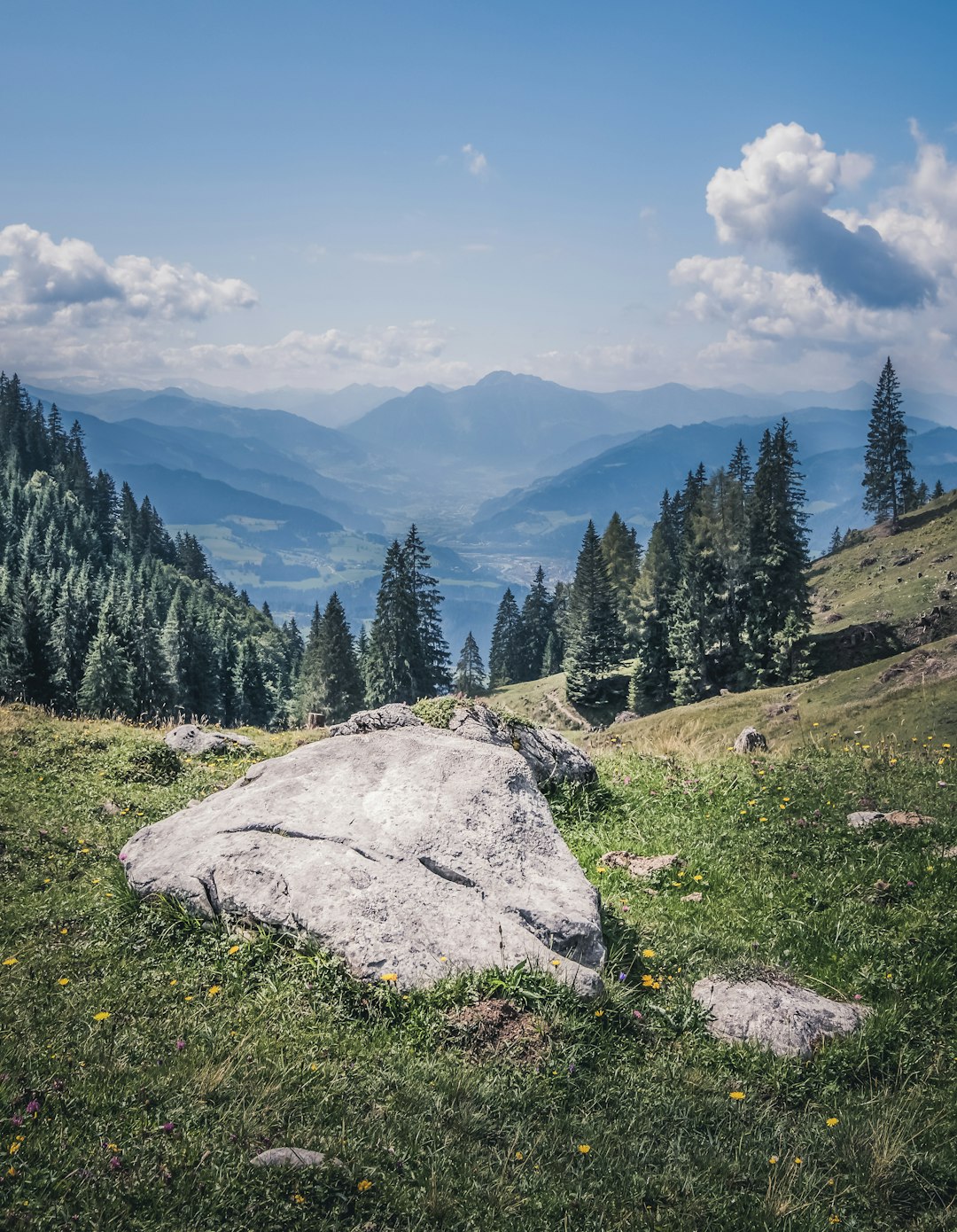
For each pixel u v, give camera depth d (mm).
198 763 18938
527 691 118312
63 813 14094
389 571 86750
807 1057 7305
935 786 13750
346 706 92625
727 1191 5523
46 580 160250
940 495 127812
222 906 8906
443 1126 5996
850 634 79688
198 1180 5160
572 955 8516
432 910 8430
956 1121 6348
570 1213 5180
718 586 86125
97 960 8484
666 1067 7121
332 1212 4965
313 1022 7355
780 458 81750
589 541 103188
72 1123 5660
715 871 11703
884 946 8953
